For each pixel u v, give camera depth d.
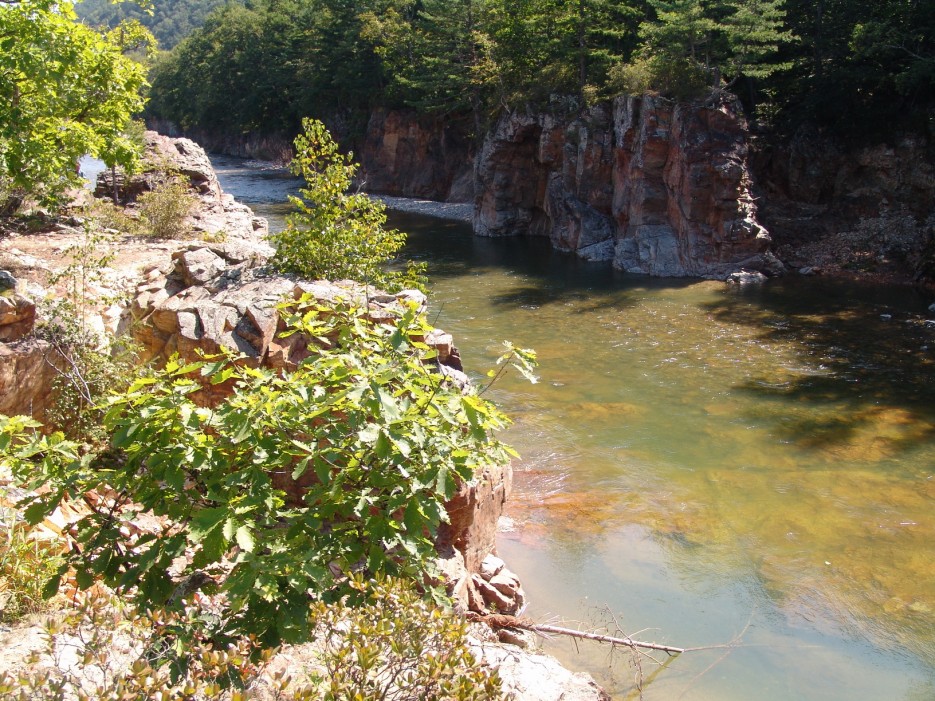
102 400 6.52
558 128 36.88
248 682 5.40
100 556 5.59
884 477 13.77
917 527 12.09
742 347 21.34
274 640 5.24
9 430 5.56
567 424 16.02
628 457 14.49
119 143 14.18
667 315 24.64
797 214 32.78
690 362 20.08
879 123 31.86
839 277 29.05
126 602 5.77
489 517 9.45
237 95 84.88
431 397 5.98
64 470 5.79
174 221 17.38
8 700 4.24
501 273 31.23
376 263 12.30
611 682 8.42
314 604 5.30
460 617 6.07
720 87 30.42
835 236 31.45
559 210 36.47
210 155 90.25
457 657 4.95
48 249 14.45
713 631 9.50
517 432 15.50
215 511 5.27
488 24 44.84
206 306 9.90
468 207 49.97
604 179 34.94
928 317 23.91
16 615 5.67
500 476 9.57
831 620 9.82
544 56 40.38
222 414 5.72
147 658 5.09
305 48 66.75
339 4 61.16
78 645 5.37
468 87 45.84
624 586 10.40
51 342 9.34
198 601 6.40
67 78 12.58
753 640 9.34
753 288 27.95
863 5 33.50
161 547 5.49
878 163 31.52
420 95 53.88
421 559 5.94
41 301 10.12
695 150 29.39
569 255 35.03
